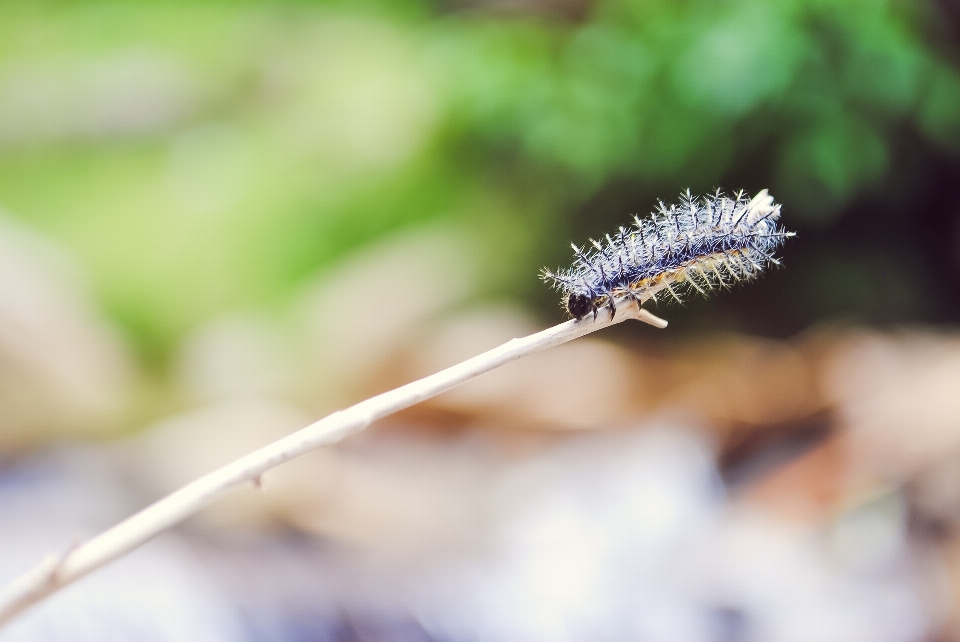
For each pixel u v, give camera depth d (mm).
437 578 510
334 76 1079
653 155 783
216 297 900
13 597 273
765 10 746
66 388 764
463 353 717
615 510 562
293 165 1006
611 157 798
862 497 548
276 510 554
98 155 1068
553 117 818
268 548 530
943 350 668
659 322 282
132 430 756
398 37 1123
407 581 506
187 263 920
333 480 583
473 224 886
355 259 896
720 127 753
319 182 978
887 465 560
